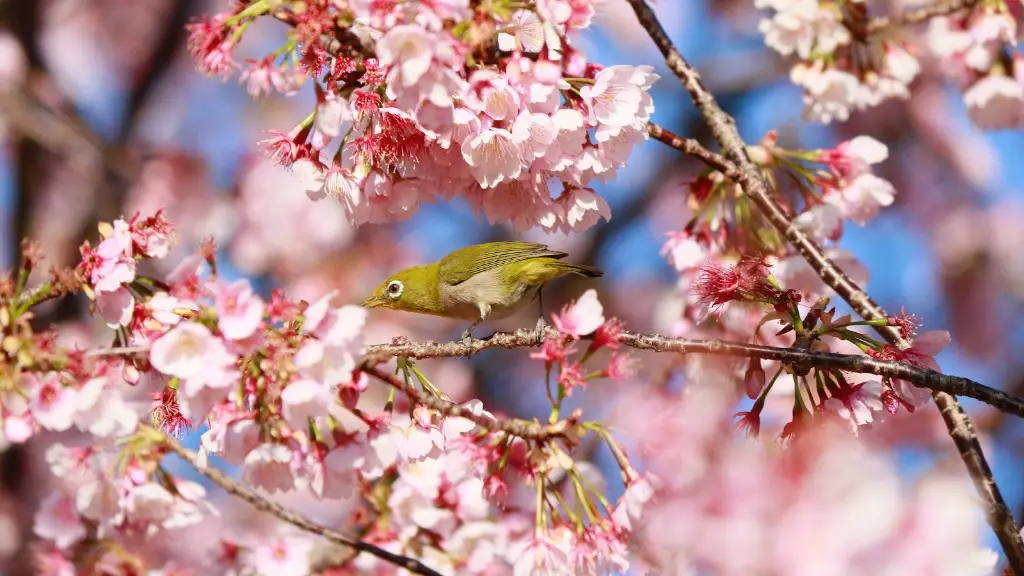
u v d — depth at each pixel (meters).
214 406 8.35
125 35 22.00
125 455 9.02
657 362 16.02
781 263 11.51
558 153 9.09
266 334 7.81
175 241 9.05
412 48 8.21
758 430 8.81
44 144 19.78
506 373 20.42
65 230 20.00
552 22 8.72
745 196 11.45
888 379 8.80
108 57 21.97
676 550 6.80
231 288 7.80
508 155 8.84
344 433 8.60
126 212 19.64
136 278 8.80
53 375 8.15
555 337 9.10
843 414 8.62
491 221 9.88
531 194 9.71
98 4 21.97
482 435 9.54
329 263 19.89
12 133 20.14
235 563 10.50
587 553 9.04
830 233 11.52
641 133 9.27
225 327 7.70
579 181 9.45
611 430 9.21
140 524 9.18
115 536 9.59
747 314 11.59
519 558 9.12
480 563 10.98
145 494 8.91
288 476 8.41
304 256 19.81
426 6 8.21
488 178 8.88
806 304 9.71
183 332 7.84
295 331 7.97
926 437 9.30
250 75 8.87
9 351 8.05
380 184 9.36
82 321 17.78
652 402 11.42
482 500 11.16
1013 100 12.81
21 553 17.17
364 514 11.38
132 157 20.03
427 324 20.41
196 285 8.80
